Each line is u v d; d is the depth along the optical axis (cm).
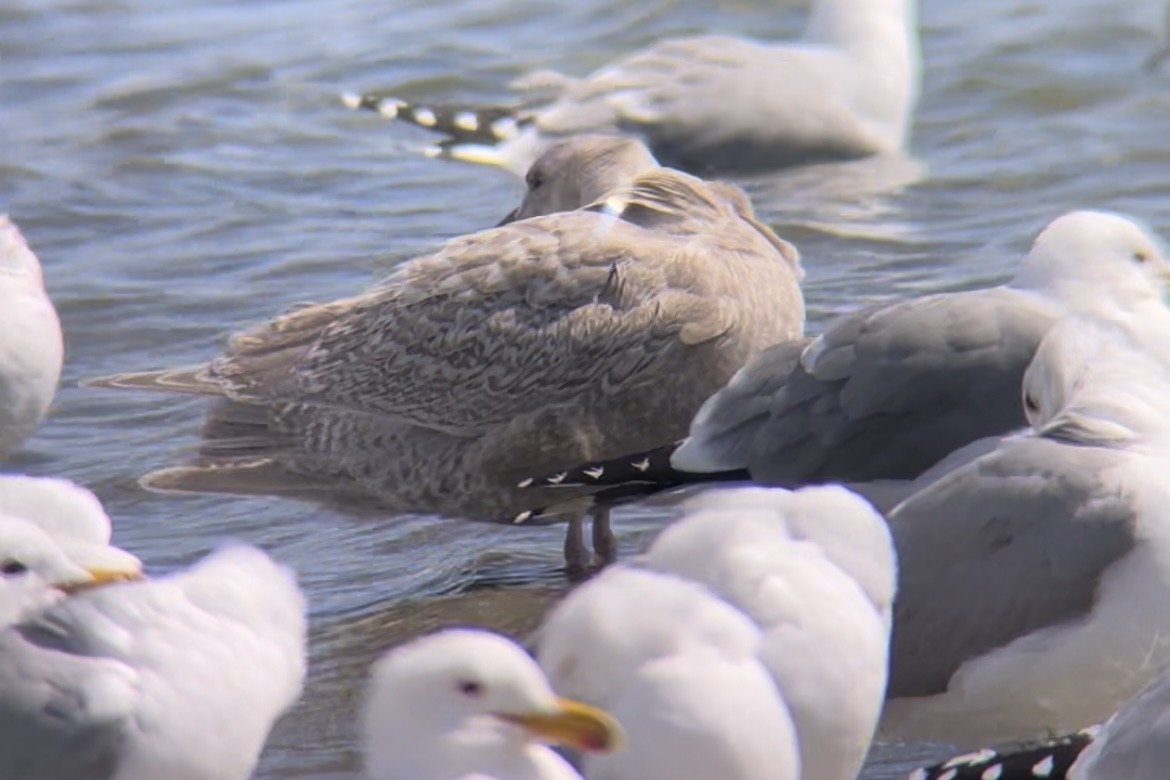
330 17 2506
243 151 2084
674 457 1234
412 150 2092
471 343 1320
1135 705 887
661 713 830
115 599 910
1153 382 1088
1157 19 2341
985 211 1866
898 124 2025
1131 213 1836
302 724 1091
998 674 1035
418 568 1307
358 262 1789
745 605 898
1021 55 2264
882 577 940
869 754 1070
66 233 1873
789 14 2434
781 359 1230
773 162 1994
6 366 1328
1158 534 1010
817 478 1191
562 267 1326
